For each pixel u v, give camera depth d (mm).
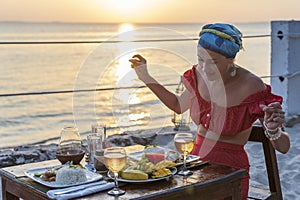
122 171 1999
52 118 12578
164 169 2043
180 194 1896
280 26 5672
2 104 14422
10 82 18141
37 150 4176
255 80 2562
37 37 47438
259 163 4395
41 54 25797
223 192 2051
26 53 25938
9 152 4137
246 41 32906
